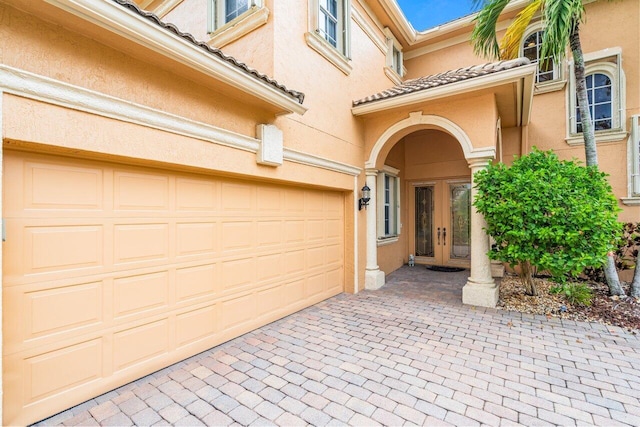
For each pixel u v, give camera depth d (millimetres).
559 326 5086
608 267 6570
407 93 6469
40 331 2787
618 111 8062
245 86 3986
